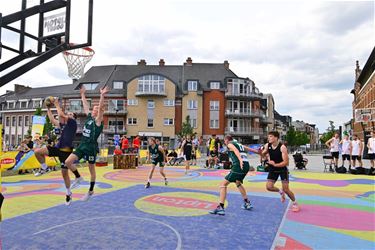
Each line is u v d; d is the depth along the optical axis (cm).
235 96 5044
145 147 4312
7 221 632
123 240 516
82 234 548
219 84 5053
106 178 1360
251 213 714
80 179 617
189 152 1614
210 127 4944
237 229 584
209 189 1059
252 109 5403
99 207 766
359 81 4778
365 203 848
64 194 952
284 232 574
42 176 1432
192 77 5159
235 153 696
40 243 500
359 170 1576
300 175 1532
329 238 543
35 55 526
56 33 553
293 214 712
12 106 6066
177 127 4881
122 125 4959
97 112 632
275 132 734
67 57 905
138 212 715
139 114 4900
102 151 2570
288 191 735
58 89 5766
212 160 1922
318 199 901
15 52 499
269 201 858
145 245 493
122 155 1805
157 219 653
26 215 682
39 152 600
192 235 546
